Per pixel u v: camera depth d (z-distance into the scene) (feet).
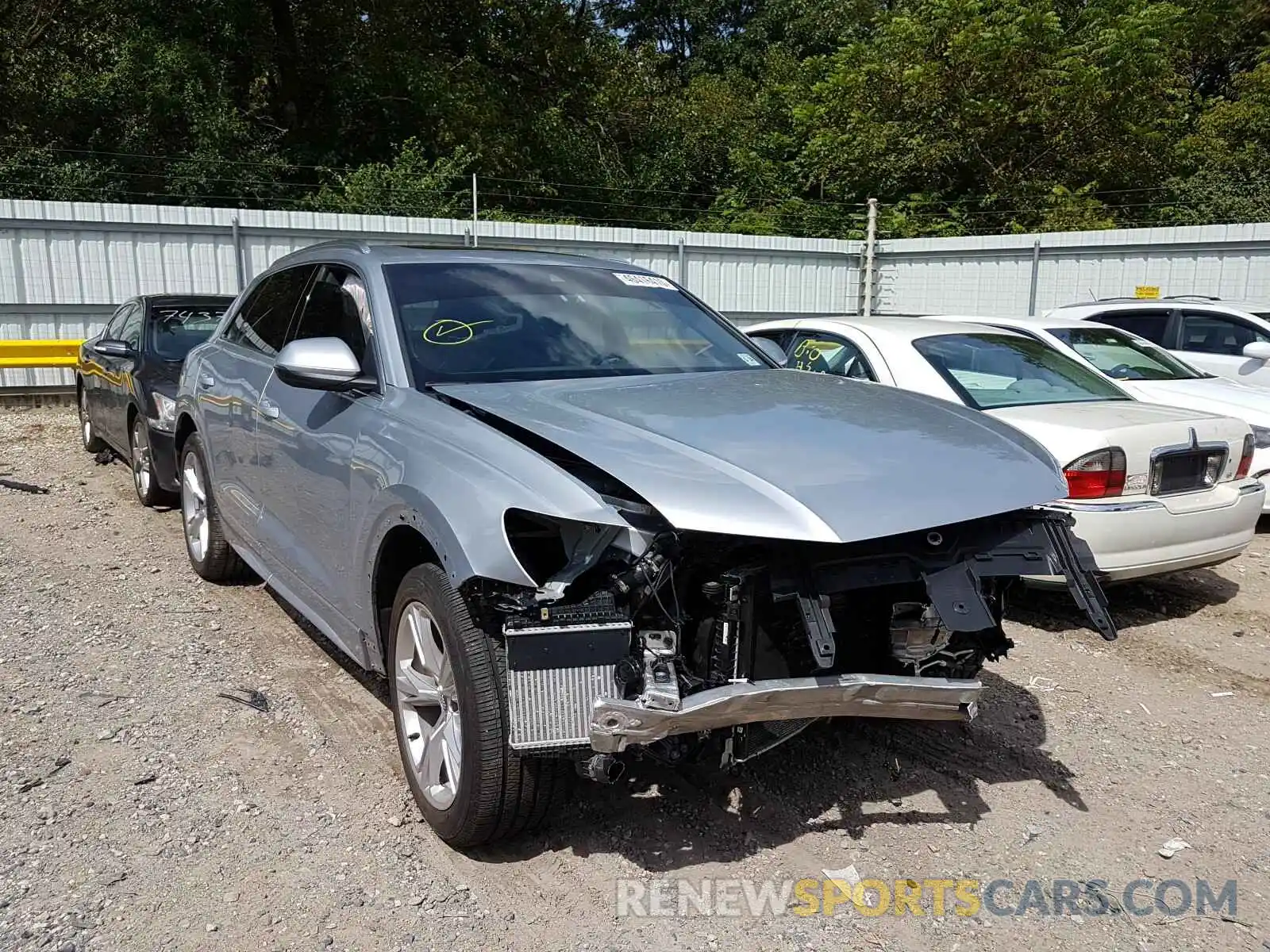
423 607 10.18
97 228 45.44
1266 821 11.40
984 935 9.29
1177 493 16.97
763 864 10.32
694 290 57.93
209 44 78.64
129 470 29.22
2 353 42.47
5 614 16.79
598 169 96.99
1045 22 81.05
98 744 12.31
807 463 9.44
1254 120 85.76
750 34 135.64
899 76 84.53
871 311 63.31
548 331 13.14
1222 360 29.12
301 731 12.80
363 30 86.33
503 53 93.09
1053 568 9.78
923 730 13.50
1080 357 22.39
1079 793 11.94
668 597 9.34
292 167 75.77
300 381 11.73
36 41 73.97
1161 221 79.92
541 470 9.32
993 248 57.77
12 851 10.03
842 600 10.25
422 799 10.55
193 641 15.79
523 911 9.42
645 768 12.13
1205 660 16.48
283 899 9.44
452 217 72.74
